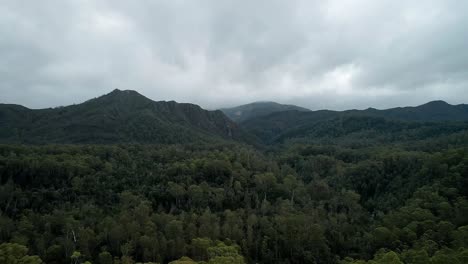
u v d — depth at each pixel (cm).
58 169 13388
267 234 10900
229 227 10681
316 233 10419
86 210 11338
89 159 15025
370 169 15888
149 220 10662
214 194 13362
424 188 11931
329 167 18962
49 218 10525
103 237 9944
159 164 16112
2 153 14725
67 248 9175
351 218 12612
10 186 11750
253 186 14938
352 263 7912
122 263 8494
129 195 12412
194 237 10138
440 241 8531
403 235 9431
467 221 9481
